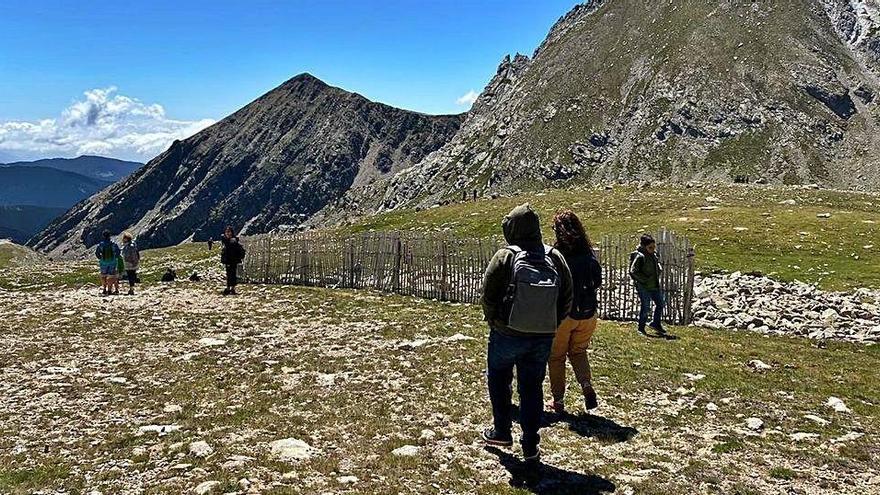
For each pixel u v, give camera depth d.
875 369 17.94
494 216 67.06
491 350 10.20
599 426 12.50
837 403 14.19
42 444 11.41
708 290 29.31
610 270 26.39
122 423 12.69
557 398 13.16
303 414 13.20
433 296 31.94
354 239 36.91
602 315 26.28
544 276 9.72
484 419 12.77
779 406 14.08
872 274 34.06
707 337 21.95
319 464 10.27
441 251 31.67
